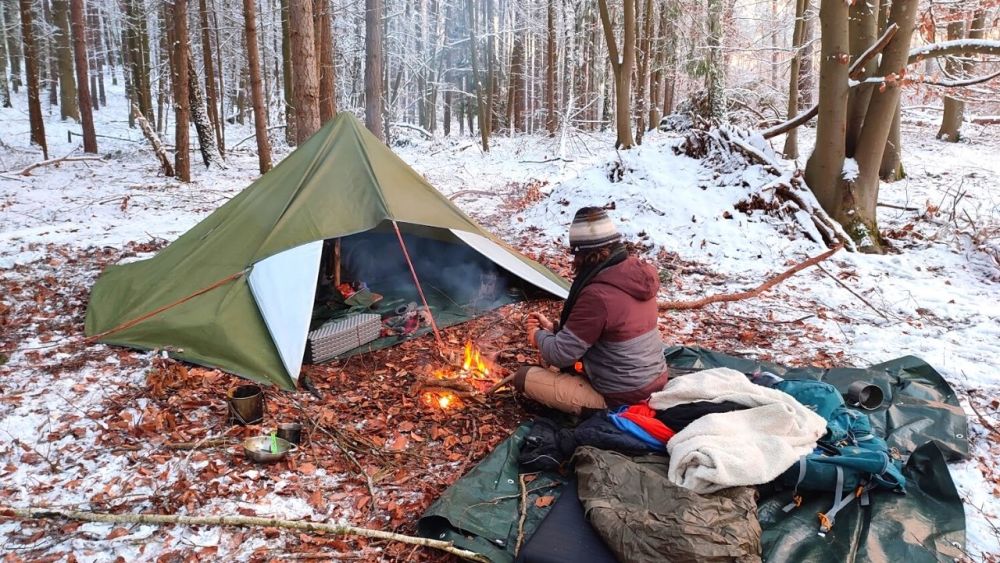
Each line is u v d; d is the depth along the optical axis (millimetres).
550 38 21859
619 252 2992
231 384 3615
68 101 23812
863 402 3299
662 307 5180
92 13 29969
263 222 4480
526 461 2822
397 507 2654
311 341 3969
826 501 2535
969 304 5254
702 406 2803
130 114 26219
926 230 7609
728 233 7215
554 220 8828
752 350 4430
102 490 2695
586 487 2473
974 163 13031
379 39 12523
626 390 2980
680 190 8141
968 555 2312
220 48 21516
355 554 2375
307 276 4043
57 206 9148
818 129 7281
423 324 4695
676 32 19203
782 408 2682
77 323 4555
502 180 13906
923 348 4340
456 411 3461
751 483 2430
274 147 19875
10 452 2947
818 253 6766
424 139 25297
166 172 12727
